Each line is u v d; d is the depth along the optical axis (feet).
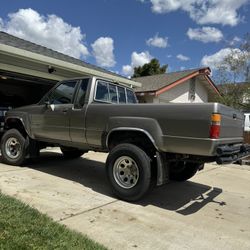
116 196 15.62
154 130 14.28
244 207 15.81
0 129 28.37
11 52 24.41
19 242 9.48
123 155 15.12
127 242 10.71
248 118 37.60
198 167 18.60
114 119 15.67
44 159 25.25
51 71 29.50
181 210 14.61
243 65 68.85
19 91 46.68
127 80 36.94
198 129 13.15
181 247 10.68
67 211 13.10
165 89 47.60
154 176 14.98
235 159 14.73
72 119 17.90
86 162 25.11
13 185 16.29
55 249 9.35
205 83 58.49
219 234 12.08
